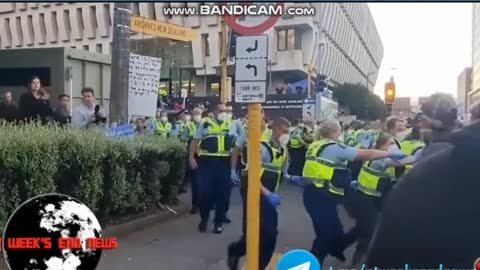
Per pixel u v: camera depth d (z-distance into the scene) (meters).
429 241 1.82
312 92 25.52
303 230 7.64
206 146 7.58
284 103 18.91
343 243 5.74
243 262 5.80
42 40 28.59
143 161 7.91
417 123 5.95
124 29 9.00
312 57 27.02
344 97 34.25
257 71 4.01
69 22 27.50
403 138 6.33
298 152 11.06
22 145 5.37
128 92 9.49
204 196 7.50
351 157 5.57
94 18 26.73
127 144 7.31
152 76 9.81
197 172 8.26
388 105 10.84
